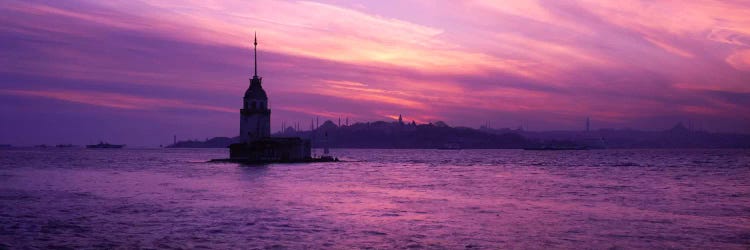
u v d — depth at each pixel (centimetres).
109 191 6675
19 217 4472
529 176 9888
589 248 3334
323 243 3478
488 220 4328
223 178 9044
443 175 10250
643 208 5016
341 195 6175
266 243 3472
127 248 3338
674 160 19700
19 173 10781
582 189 6981
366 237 3656
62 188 7150
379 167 13875
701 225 4075
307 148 16500
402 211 4834
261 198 5831
